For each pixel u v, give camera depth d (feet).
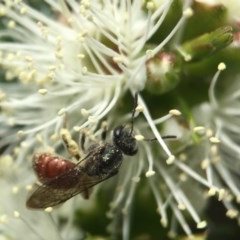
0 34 0.20
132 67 0.18
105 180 0.18
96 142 0.18
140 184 0.19
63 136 0.18
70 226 0.20
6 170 0.20
